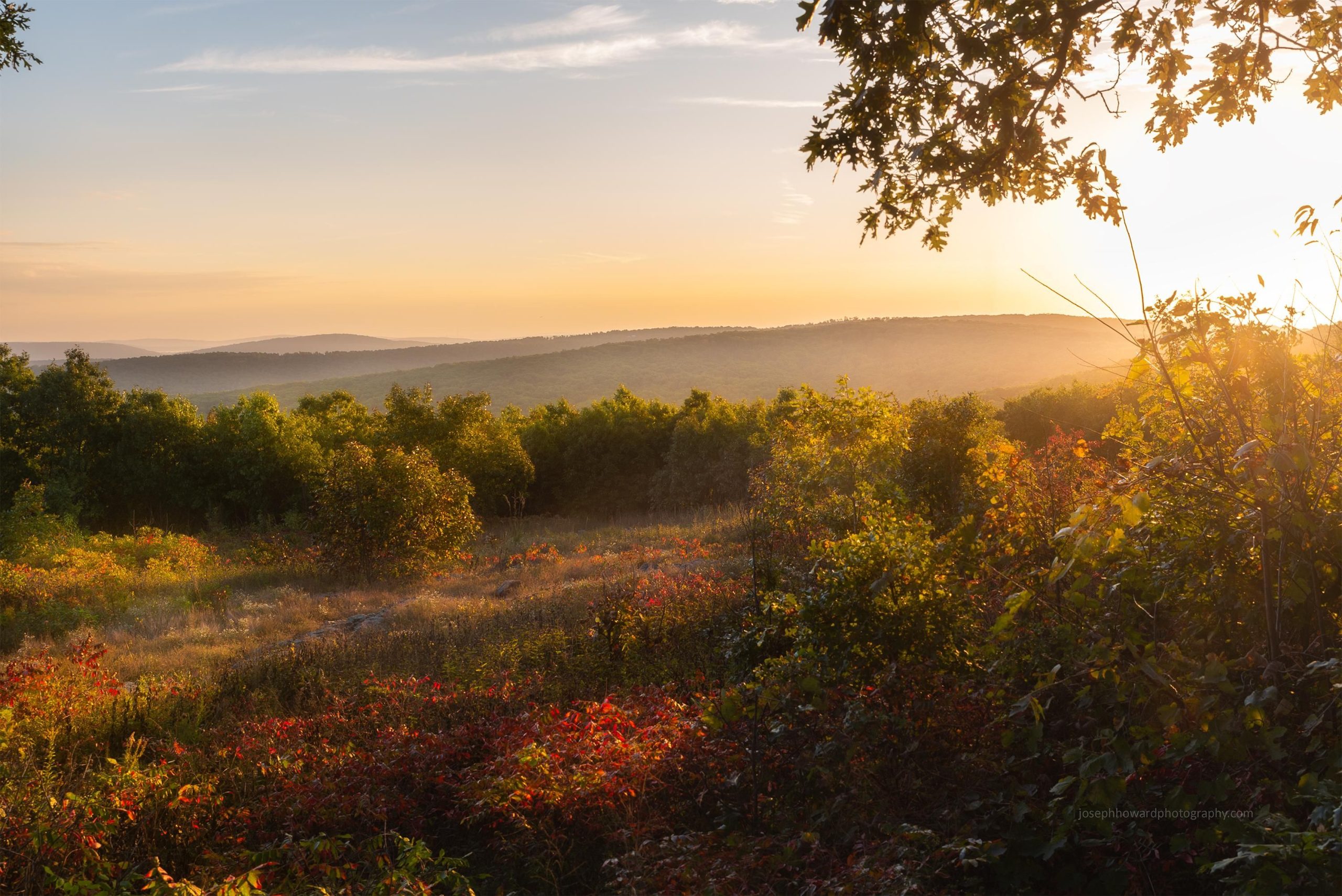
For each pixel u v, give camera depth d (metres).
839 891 3.03
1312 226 3.33
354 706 7.14
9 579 14.84
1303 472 3.11
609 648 8.16
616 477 40.06
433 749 5.45
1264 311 3.51
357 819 4.82
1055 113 4.28
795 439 12.29
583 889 4.07
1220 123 5.00
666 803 4.56
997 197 4.55
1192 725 3.09
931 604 4.58
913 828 3.34
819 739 4.36
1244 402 3.42
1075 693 3.68
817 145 4.35
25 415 35.47
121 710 7.24
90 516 34.19
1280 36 4.59
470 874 4.32
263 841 4.57
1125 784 3.04
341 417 39.69
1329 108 4.80
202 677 8.87
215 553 23.89
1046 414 29.62
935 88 4.24
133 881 4.14
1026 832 3.35
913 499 10.41
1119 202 4.33
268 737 6.11
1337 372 3.43
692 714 5.70
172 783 5.07
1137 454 4.25
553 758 4.71
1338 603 3.35
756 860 3.45
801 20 4.06
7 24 7.67
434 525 18.19
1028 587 4.16
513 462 34.53
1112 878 3.08
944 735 3.97
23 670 7.28
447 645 9.46
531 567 17.28
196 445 35.56
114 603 14.59
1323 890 2.28
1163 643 3.61
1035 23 4.08
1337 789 2.62
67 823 4.34
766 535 9.97
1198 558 3.55
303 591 15.96
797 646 5.02
